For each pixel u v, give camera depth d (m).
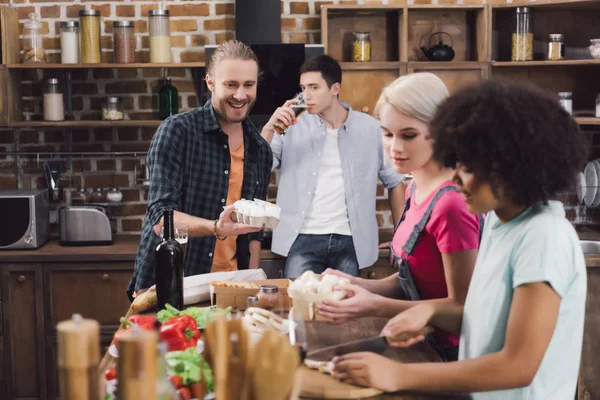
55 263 3.87
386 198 4.38
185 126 2.84
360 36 4.11
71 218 4.00
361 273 3.94
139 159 4.37
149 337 1.00
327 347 1.61
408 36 4.28
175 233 2.24
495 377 1.28
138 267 2.85
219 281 2.24
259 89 3.88
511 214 1.37
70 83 4.29
